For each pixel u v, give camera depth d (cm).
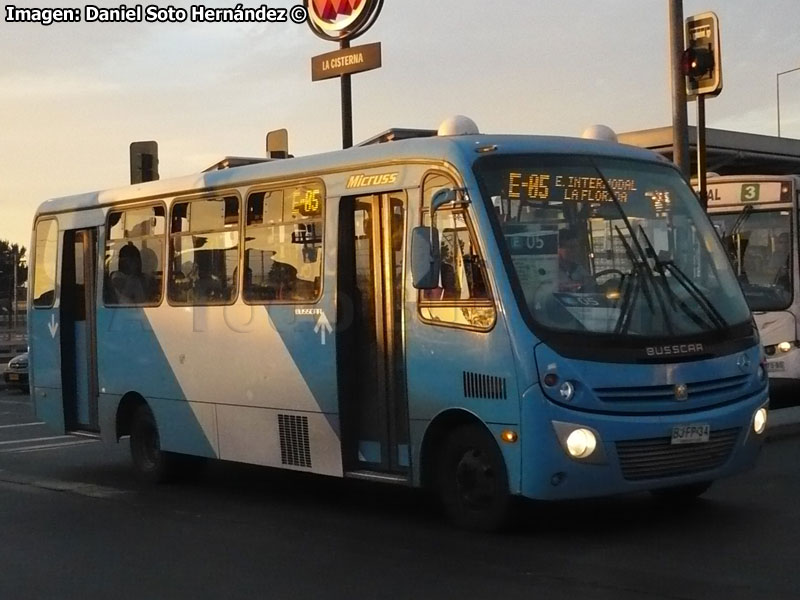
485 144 872
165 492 1162
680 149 1536
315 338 984
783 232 1565
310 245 994
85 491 1183
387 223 923
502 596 686
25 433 1833
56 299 1333
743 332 878
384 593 709
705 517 898
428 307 877
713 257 907
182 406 1148
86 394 1313
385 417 929
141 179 1575
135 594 735
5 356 4097
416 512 987
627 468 805
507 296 812
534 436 791
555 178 866
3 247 8131
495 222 834
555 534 852
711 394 840
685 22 1523
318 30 1725
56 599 730
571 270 836
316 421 986
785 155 2300
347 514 991
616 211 876
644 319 831
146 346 1195
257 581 756
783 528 849
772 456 1208
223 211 1099
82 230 1313
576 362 795
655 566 743
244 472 1288
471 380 839
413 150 900
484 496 855
